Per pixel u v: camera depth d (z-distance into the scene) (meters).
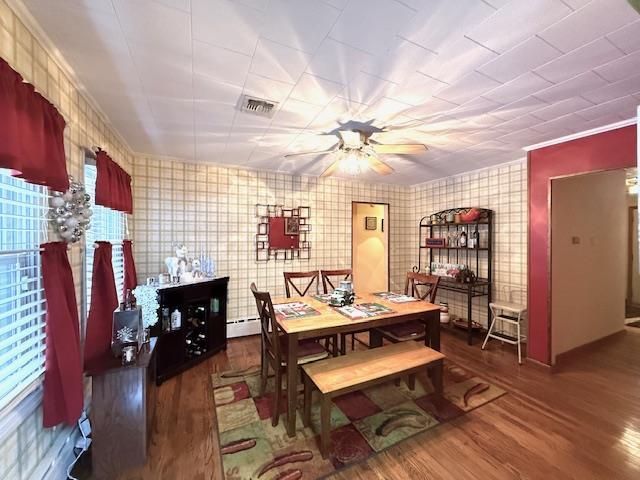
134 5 1.15
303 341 2.41
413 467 1.65
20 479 1.21
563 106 2.04
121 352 1.76
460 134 2.59
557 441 1.86
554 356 2.97
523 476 1.59
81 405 1.43
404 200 5.02
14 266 1.26
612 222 3.74
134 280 2.75
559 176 2.75
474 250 3.99
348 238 4.51
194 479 1.58
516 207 3.46
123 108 2.06
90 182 2.10
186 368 2.87
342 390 1.75
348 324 2.12
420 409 2.20
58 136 1.35
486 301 3.80
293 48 1.42
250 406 2.25
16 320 1.25
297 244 4.09
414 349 2.30
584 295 3.37
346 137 2.25
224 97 1.91
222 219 3.63
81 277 1.83
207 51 1.44
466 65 1.55
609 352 3.28
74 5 1.15
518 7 1.16
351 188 4.53
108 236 2.45
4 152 0.98
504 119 2.27
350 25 1.26
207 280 3.08
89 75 1.64
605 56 1.47
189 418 2.10
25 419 1.24
